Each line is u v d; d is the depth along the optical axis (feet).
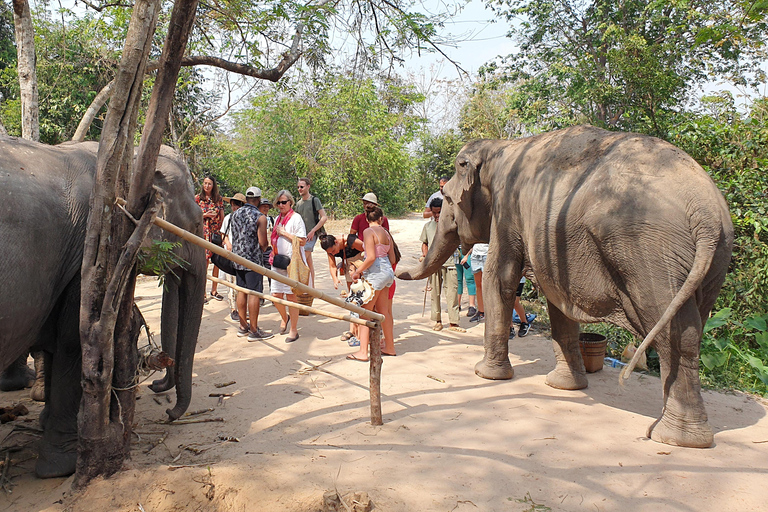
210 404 15.60
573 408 14.78
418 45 21.24
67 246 11.34
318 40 22.80
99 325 10.57
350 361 19.54
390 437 12.84
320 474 10.78
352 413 14.53
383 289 19.88
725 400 15.81
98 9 22.81
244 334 23.15
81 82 46.06
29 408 15.96
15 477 11.79
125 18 27.17
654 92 34.65
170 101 10.51
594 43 53.93
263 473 10.71
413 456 11.71
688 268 12.18
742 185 21.57
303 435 13.10
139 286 33.40
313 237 27.89
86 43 40.16
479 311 25.75
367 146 79.46
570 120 50.01
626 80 35.96
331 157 80.89
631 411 14.67
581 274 13.96
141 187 10.61
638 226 12.49
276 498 9.87
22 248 10.19
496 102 92.58
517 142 17.81
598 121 40.27
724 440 12.78
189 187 14.76
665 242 12.23
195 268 14.70
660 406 15.05
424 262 21.06
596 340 18.95
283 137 81.61
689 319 12.19
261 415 14.61
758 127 23.17
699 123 23.79
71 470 11.83
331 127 80.94
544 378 17.67
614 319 13.79
